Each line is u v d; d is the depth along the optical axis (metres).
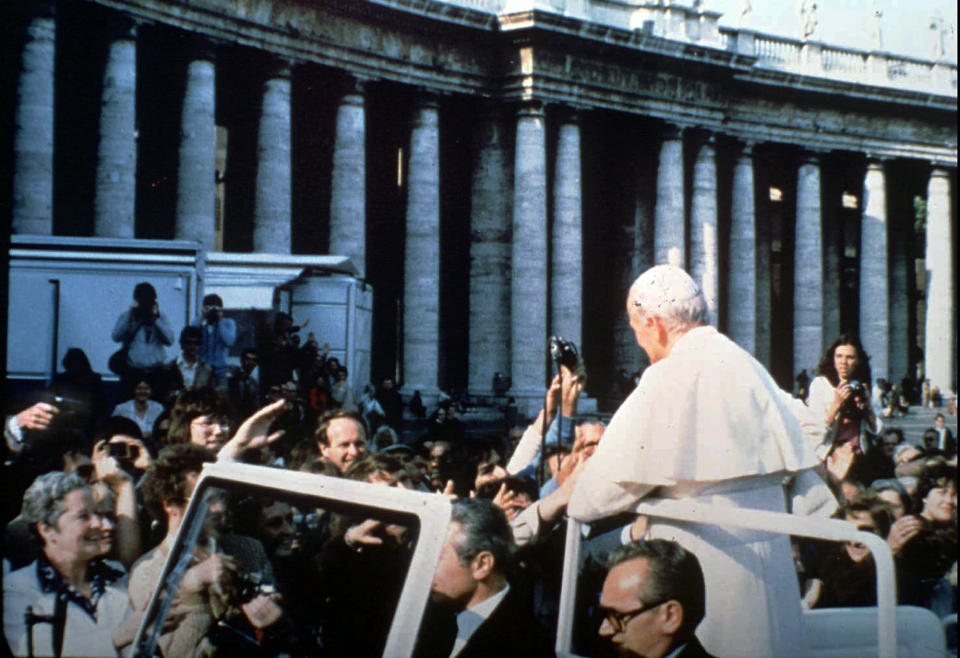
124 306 26.80
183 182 49.94
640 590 5.62
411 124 61.25
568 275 64.00
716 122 71.44
